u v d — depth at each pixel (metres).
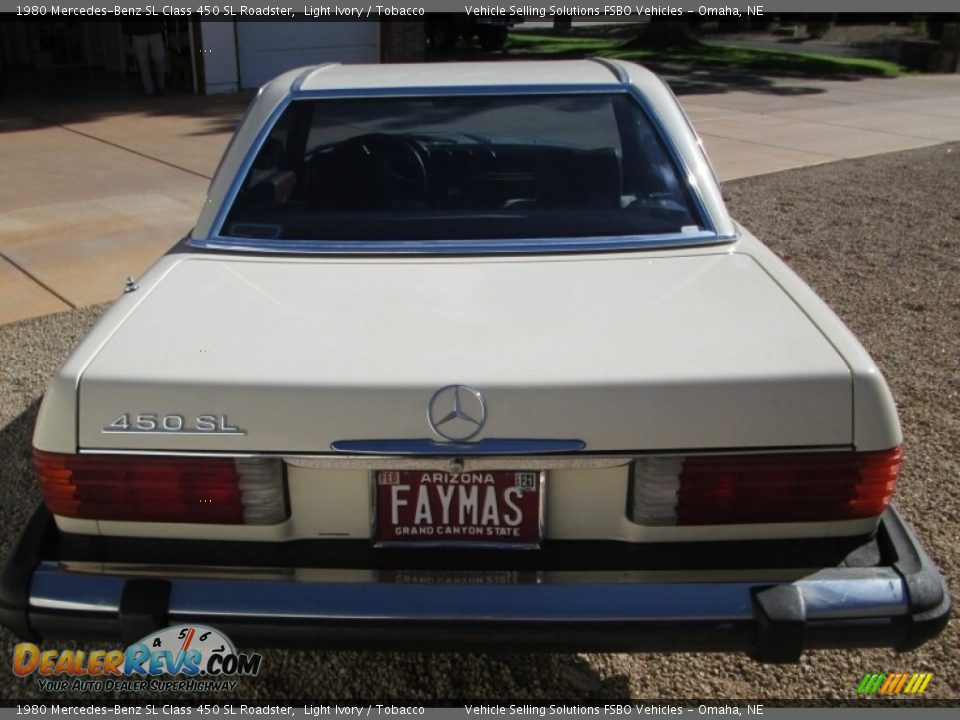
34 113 12.73
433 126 2.95
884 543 2.13
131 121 12.11
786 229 7.41
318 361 2.09
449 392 1.99
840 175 9.52
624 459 2.02
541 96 2.98
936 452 3.80
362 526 2.12
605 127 2.95
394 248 2.68
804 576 2.06
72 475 2.06
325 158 2.93
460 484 2.08
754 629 2.02
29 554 2.12
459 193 2.86
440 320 2.27
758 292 2.43
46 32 18.28
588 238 2.71
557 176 2.88
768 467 2.02
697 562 2.08
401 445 1.99
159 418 2.03
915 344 5.02
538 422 1.99
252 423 2.01
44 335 5.06
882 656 2.70
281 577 2.07
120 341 2.20
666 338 2.18
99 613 2.05
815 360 2.07
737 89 16.47
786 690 2.58
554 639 2.02
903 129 12.56
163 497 2.06
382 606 2.03
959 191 8.82
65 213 7.50
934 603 2.05
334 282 2.50
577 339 2.17
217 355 2.12
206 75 14.65
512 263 2.60
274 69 15.41
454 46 22.95
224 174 2.88
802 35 29.09
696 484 2.03
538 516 2.09
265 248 2.71
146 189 8.31
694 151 2.92
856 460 2.03
